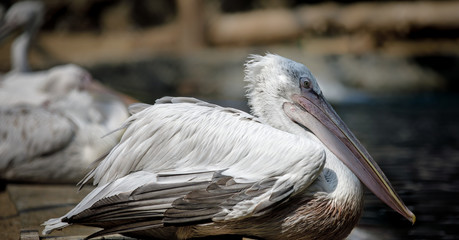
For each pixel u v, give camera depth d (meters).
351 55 27.52
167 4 40.16
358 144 7.28
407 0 32.81
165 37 34.28
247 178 6.25
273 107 7.40
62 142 11.11
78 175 11.34
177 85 27.95
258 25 32.16
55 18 38.97
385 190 7.04
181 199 6.18
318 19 31.28
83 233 7.81
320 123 7.31
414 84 27.38
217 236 6.77
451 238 8.31
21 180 11.34
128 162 6.62
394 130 17.58
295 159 6.23
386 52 29.67
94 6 39.56
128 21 39.72
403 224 9.03
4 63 29.27
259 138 6.40
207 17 33.94
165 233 6.74
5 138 11.14
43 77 15.55
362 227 8.92
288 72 7.36
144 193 6.28
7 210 9.69
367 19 30.53
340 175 6.73
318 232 6.61
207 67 27.92
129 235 7.07
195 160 6.48
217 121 6.55
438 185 11.07
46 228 6.66
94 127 11.36
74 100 11.99
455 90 27.62
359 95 26.58
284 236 6.59
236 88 27.30
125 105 15.36
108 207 6.35
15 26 18.52
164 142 6.56
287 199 6.24
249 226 6.45
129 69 27.94
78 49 34.47
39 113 11.35
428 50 29.88
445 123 18.95
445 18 29.53
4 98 14.05
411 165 12.80
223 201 6.16
